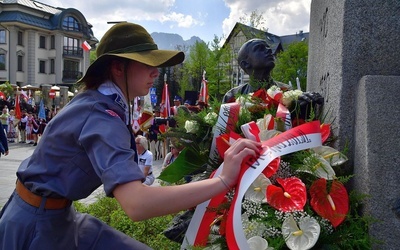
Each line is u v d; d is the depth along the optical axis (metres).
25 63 39.75
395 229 1.65
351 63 1.98
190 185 1.40
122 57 1.59
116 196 1.34
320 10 2.81
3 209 1.79
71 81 41.94
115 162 1.36
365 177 1.72
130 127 1.67
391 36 1.95
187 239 1.83
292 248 1.60
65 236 1.71
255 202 1.72
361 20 1.97
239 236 1.50
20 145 15.78
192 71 26.39
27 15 39.03
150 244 3.32
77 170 1.57
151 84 1.69
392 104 1.76
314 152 1.87
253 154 1.55
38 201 1.66
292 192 1.70
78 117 1.55
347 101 1.99
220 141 1.99
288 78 20.80
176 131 2.32
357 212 1.79
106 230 1.90
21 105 21.80
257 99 2.31
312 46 3.38
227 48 20.30
